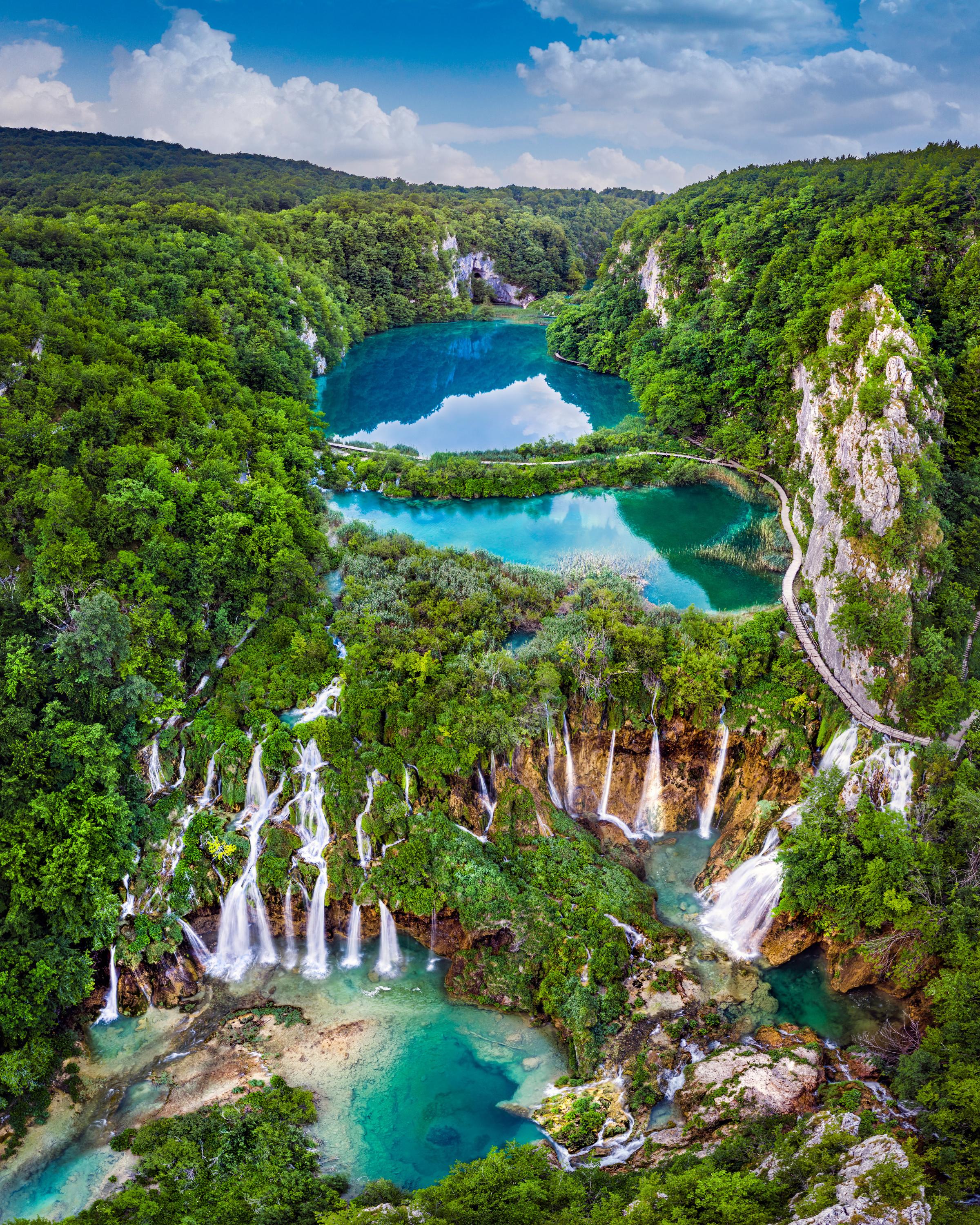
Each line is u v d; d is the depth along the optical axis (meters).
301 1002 56.06
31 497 70.06
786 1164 38.44
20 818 55.25
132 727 62.66
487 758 63.28
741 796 68.44
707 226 171.00
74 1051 52.62
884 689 65.69
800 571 87.56
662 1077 49.12
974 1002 47.00
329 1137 47.09
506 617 81.00
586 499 122.88
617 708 69.56
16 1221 40.44
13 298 96.31
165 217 174.25
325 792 63.00
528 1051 52.28
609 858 64.56
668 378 138.75
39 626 63.31
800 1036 51.31
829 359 88.19
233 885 60.56
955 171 112.44
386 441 149.38
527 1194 39.53
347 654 73.56
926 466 71.94
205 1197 42.72
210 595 72.88
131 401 84.31
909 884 54.50
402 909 59.00
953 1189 36.78
